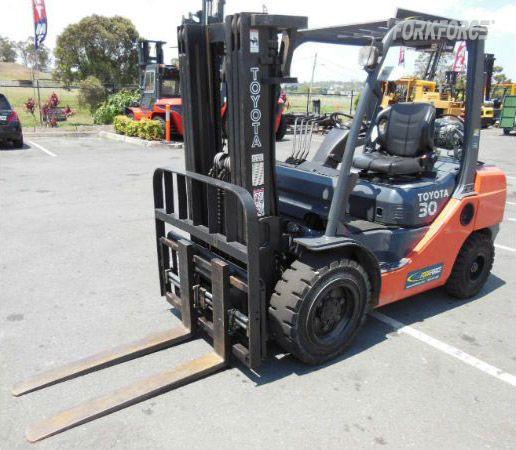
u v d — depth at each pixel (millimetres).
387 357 3502
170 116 15156
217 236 3160
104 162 11359
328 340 3342
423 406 2973
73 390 3035
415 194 3785
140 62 16969
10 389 3035
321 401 2986
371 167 4039
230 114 2996
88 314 3998
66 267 4977
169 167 3592
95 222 6543
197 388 3072
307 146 4465
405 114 4223
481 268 4527
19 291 4398
